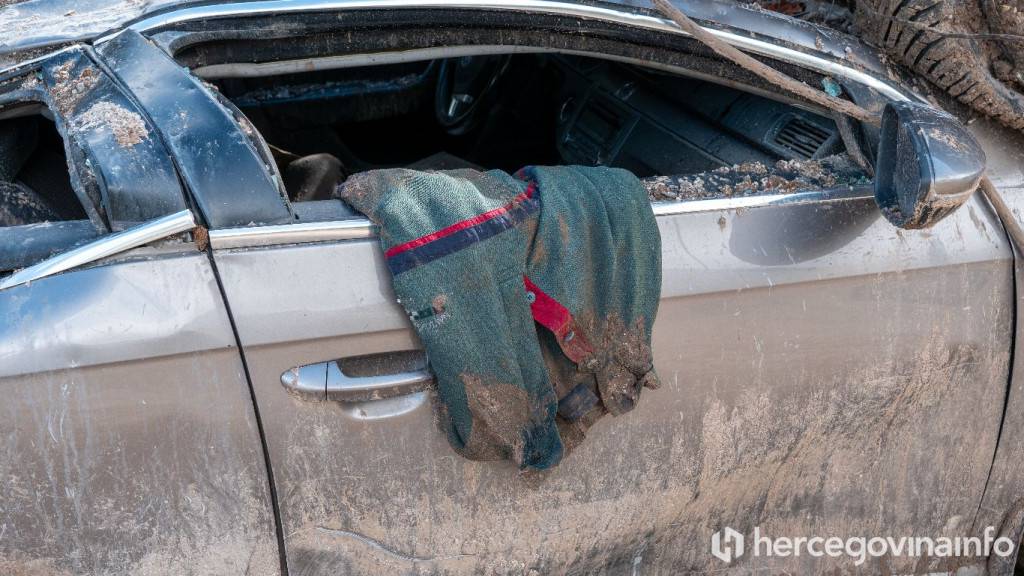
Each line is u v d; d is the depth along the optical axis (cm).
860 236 181
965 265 188
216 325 146
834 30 192
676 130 233
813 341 180
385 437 157
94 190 147
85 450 144
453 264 149
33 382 141
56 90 162
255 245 150
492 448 157
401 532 164
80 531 148
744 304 173
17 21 175
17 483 143
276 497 155
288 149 285
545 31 188
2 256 147
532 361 155
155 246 146
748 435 183
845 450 195
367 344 152
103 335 142
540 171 168
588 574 184
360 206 155
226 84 271
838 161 189
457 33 188
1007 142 195
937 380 194
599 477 175
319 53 186
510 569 175
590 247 161
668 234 170
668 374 172
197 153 151
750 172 183
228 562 157
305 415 152
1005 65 185
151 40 170
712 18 185
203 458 150
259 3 178
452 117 290
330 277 151
